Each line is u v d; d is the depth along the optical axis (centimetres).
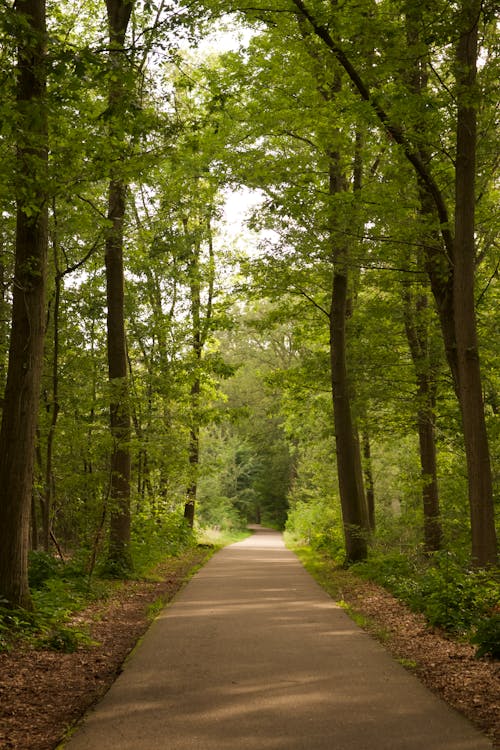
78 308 2053
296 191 1427
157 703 607
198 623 1045
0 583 964
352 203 1355
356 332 2006
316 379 2142
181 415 2323
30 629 898
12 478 978
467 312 1236
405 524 2409
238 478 6544
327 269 1773
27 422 992
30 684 678
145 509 2358
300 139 1688
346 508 1923
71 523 2112
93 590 1291
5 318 1694
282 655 806
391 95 1127
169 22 962
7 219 1434
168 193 1781
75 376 2044
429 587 1143
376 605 1216
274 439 6128
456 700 612
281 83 1473
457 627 905
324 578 1727
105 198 1745
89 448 1709
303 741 501
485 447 1222
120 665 771
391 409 2245
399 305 1856
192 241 2400
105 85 954
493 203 1469
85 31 1529
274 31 1388
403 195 1370
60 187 967
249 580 1698
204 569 2014
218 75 1496
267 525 7419
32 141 917
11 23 808
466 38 1213
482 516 1210
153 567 1939
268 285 1906
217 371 2511
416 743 495
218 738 510
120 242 1675
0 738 522
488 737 508
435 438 2138
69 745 498
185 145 1103
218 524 4859
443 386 1933
